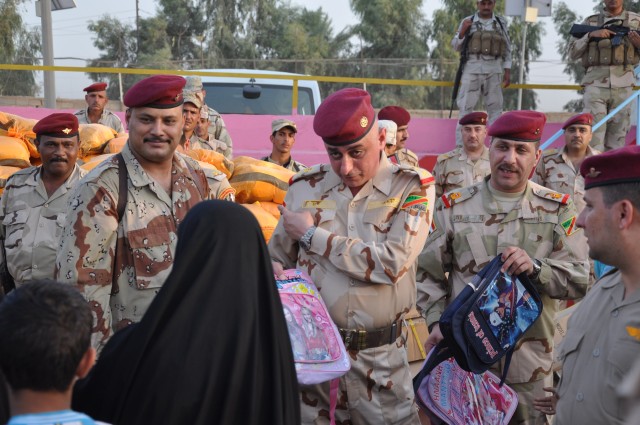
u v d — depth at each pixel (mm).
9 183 5074
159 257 3342
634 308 2518
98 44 30969
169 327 2061
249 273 2129
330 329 3299
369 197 3549
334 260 3393
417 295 4066
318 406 3510
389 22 30750
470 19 9180
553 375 4508
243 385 2082
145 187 3391
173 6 31953
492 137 4000
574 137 7414
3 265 4992
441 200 4102
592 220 2615
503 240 3955
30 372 1771
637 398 2365
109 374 2098
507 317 3594
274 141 7262
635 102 8969
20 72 21922
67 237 3223
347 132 3303
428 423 4707
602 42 8516
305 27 32969
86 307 1893
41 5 13266
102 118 8570
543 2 9953
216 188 3828
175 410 2023
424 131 9758
